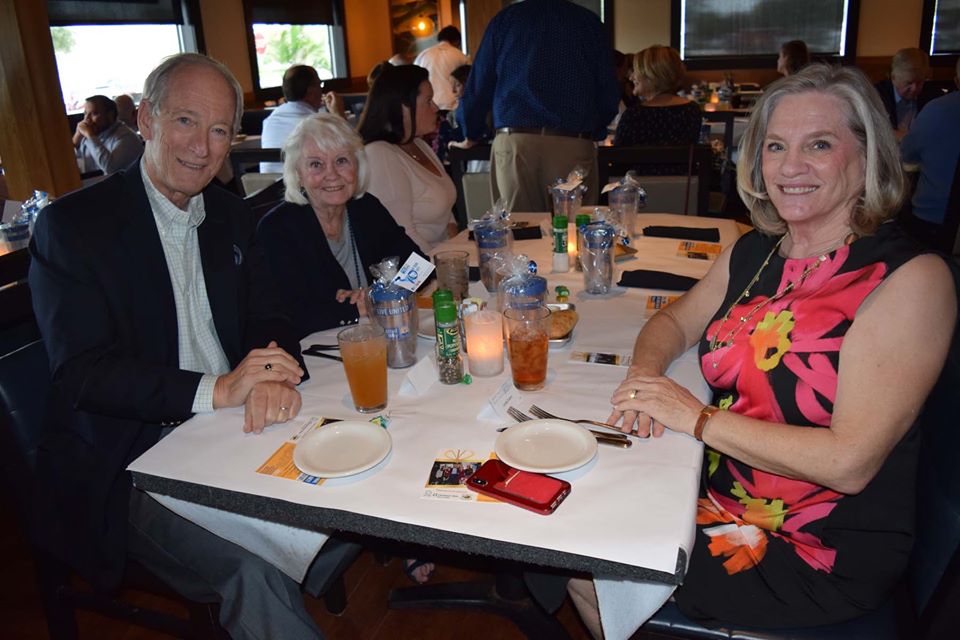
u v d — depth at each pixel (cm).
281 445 123
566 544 95
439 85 719
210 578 142
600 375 143
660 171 397
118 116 582
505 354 154
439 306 136
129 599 208
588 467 112
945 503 116
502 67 360
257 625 139
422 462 115
